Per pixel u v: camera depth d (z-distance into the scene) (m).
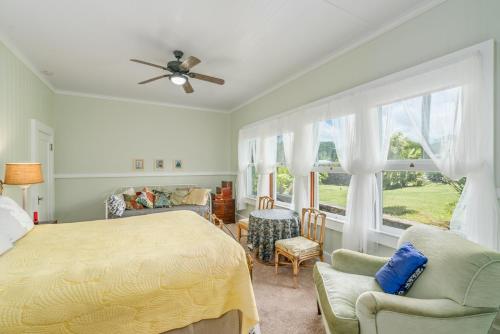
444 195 1.94
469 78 1.62
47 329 1.00
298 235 2.92
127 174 4.66
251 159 4.90
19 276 1.11
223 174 5.68
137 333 1.20
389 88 2.13
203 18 2.13
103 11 2.03
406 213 2.19
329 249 2.88
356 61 2.51
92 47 2.64
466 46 1.69
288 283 2.46
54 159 4.05
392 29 2.17
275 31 2.33
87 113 4.32
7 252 1.43
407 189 2.18
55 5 1.94
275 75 3.44
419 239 1.58
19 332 0.95
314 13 2.05
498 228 1.54
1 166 2.32
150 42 2.54
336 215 2.89
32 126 3.05
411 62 2.02
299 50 2.70
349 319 1.26
